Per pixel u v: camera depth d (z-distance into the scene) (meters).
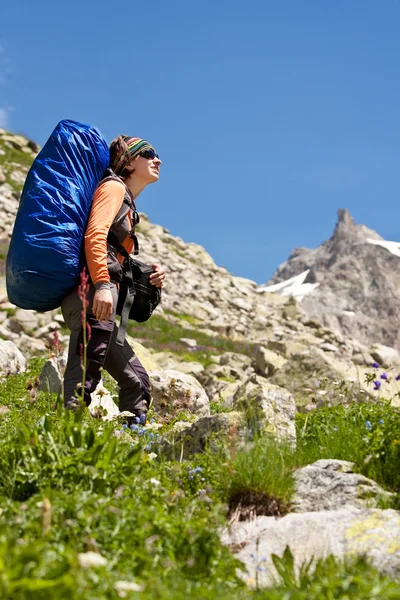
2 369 15.66
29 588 2.94
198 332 43.78
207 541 4.17
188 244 72.81
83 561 3.40
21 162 68.25
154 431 8.00
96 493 4.75
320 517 4.91
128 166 8.13
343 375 18.53
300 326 53.06
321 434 7.03
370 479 5.77
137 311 8.18
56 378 12.52
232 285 64.38
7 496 4.82
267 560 4.52
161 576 3.73
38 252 7.25
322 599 3.40
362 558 4.16
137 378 8.39
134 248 7.95
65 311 7.57
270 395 6.82
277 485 5.51
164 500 4.81
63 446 5.16
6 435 6.41
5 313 33.16
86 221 7.52
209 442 6.57
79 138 7.75
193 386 12.39
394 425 6.36
